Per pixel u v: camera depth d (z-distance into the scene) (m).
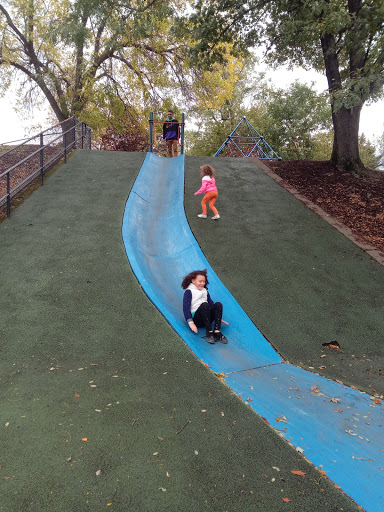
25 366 4.29
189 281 5.50
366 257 7.90
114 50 22.25
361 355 5.21
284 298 6.45
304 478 2.93
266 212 9.94
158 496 2.71
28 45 22.20
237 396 3.97
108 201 9.70
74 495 2.69
